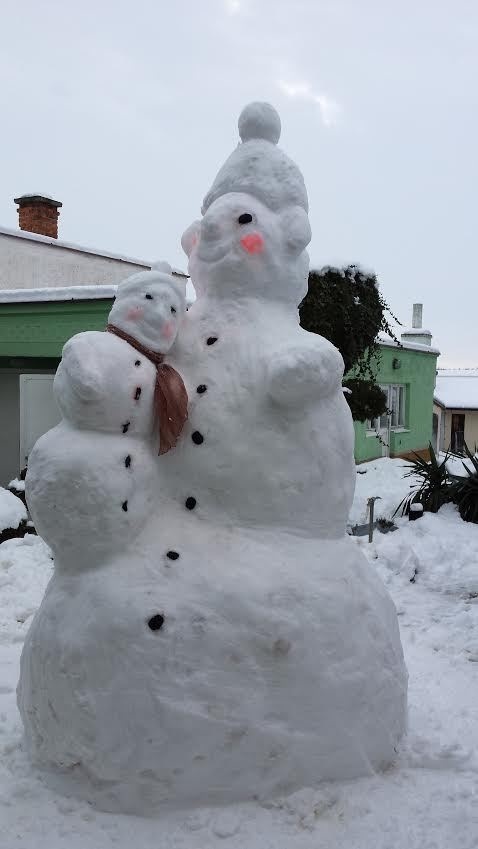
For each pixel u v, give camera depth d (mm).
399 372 17734
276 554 3264
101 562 3244
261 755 3076
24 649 3512
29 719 3391
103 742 3055
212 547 3242
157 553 3219
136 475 3236
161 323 3367
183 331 3582
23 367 11508
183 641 3020
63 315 10102
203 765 3033
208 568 3162
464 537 8602
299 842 2980
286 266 3625
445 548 8172
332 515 3469
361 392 11305
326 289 10242
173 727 2975
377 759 3434
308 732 3152
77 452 3146
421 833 3070
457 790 3389
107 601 3100
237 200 3596
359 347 11047
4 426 12000
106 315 9852
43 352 10281
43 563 7211
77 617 3168
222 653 3031
